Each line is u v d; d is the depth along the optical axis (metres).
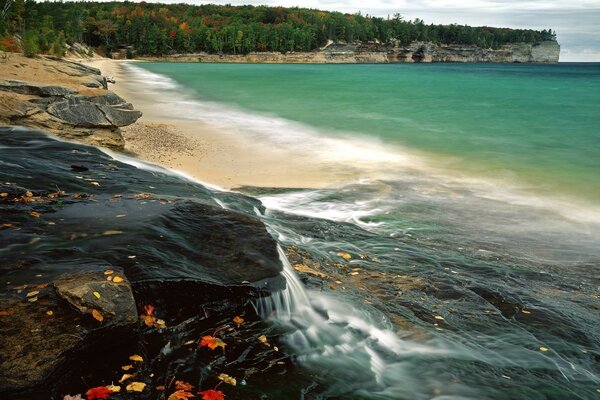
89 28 143.50
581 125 27.12
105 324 3.81
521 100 42.69
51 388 3.39
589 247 8.94
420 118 28.30
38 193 6.88
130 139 15.73
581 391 4.55
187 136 18.16
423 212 10.55
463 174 14.66
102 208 6.43
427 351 4.97
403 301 6.00
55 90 13.48
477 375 4.65
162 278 4.59
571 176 14.77
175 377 3.96
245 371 4.22
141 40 149.88
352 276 6.62
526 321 5.80
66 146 9.91
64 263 4.67
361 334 5.08
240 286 4.84
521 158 17.52
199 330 4.54
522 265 7.82
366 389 4.30
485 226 9.88
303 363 4.50
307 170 14.04
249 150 16.56
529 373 4.77
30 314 3.78
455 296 6.26
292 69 108.62
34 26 71.75
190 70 86.88
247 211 8.45
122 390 3.62
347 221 9.70
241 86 50.00
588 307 6.41
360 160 15.80
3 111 11.79
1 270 4.44
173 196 7.62
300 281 5.75
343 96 41.53
